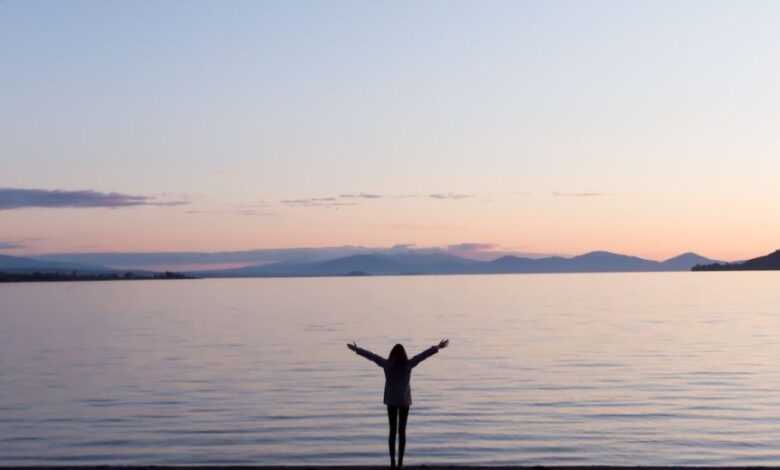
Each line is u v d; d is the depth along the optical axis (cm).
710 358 4006
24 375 3569
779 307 8956
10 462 1989
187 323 7162
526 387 3084
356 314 8300
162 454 2059
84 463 1970
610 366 3709
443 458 2002
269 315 8319
